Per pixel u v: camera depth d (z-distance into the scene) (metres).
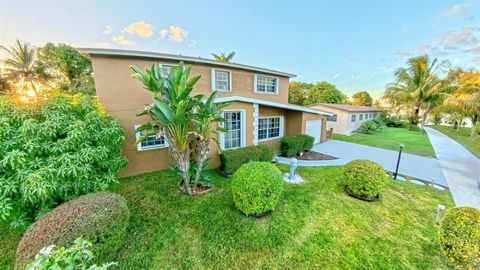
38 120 3.71
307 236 3.49
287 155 9.12
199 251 3.10
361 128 18.42
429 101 20.20
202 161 5.02
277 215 4.13
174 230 3.60
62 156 3.38
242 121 7.66
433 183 5.93
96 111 4.61
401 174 6.90
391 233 3.59
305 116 10.68
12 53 18.14
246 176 4.00
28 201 3.07
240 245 3.24
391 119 24.62
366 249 3.18
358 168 4.88
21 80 17.95
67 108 4.17
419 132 19.31
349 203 4.69
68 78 19.14
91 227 2.47
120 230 2.81
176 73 4.56
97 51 5.90
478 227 2.64
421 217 4.12
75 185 3.58
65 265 1.65
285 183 5.89
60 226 2.38
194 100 4.57
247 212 3.96
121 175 6.46
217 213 4.18
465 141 14.58
